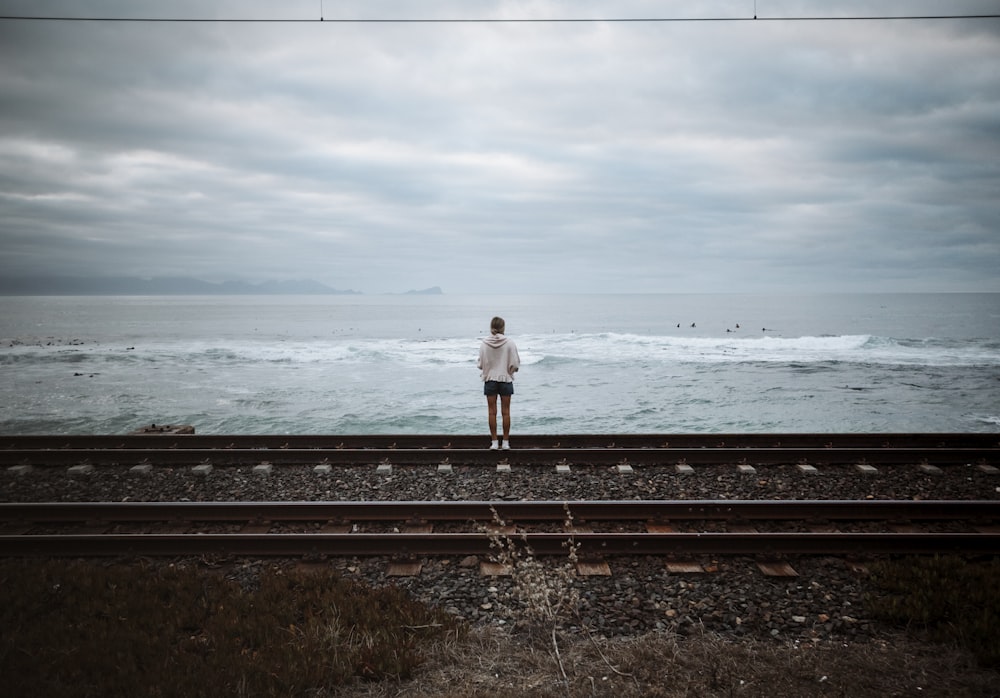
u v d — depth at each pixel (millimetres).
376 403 20438
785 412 19297
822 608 5156
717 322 88938
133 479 8242
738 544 6105
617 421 17656
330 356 36375
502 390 9359
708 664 4352
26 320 106250
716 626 4906
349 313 139375
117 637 4562
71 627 4660
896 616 4906
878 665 4316
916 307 151750
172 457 8906
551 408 19578
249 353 38344
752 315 114250
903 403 21109
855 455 8898
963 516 6898
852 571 5793
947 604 5016
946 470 8648
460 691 4109
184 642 4555
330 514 6887
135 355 37625
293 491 7770
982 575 5477
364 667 4297
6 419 18531
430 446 9625
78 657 4301
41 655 4293
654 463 8828
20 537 6152
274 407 19875
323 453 8859
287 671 4164
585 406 19969
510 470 8398
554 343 45062
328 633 4621
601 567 5879
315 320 105438
